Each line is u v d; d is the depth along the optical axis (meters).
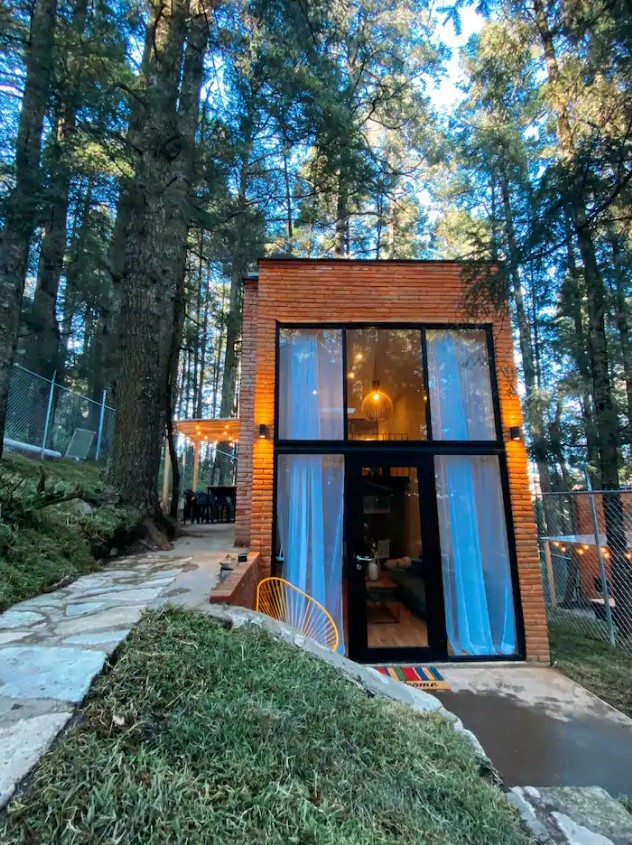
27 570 3.75
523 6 5.91
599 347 6.75
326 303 6.02
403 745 1.95
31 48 6.01
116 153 7.66
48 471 7.63
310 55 8.20
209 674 1.95
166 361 8.41
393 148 13.89
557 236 3.74
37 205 6.30
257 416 5.70
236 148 10.07
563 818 2.31
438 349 5.98
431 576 5.36
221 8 8.05
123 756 1.35
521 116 8.64
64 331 15.40
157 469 7.32
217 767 1.40
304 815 1.31
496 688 4.41
